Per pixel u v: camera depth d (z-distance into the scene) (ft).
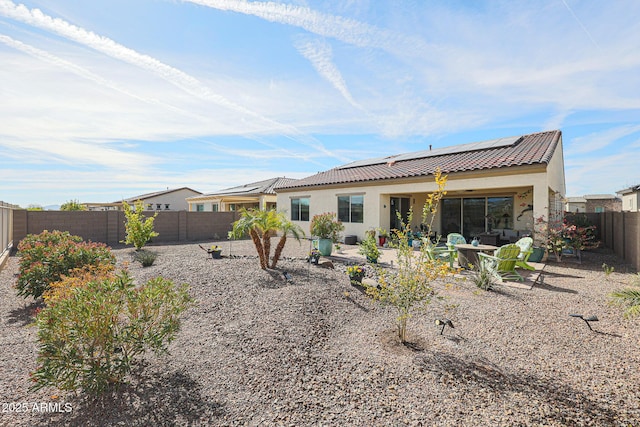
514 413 9.04
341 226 37.81
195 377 11.00
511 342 13.80
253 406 9.52
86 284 11.25
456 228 49.83
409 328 15.62
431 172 39.86
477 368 11.55
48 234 25.16
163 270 26.48
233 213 65.46
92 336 9.86
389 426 8.60
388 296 14.35
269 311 17.11
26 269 20.16
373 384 10.64
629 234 32.09
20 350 13.14
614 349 13.08
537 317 16.78
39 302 20.36
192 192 135.33
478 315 17.13
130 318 10.89
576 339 14.08
